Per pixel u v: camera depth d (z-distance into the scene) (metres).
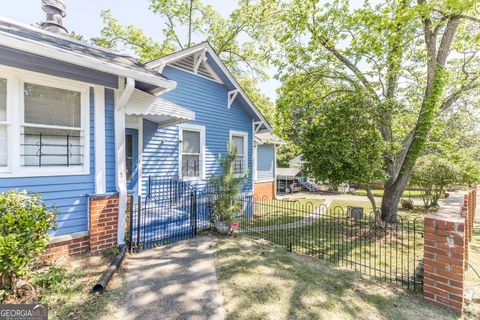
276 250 5.32
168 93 7.88
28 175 3.73
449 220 3.26
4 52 3.44
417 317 3.04
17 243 2.68
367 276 4.16
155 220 5.82
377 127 7.70
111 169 4.64
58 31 5.64
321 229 7.59
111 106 4.64
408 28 7.02
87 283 3.38
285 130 10.74
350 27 8.09
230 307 3.07
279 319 2.88
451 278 3.21
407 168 8.12
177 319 2.80
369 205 14.34
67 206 4.11
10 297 2.86
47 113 3.94
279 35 9.91
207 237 5.93
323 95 10.05
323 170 7.14
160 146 7.77
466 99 9.61
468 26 8.58
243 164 10.48
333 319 2.93
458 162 10.09
